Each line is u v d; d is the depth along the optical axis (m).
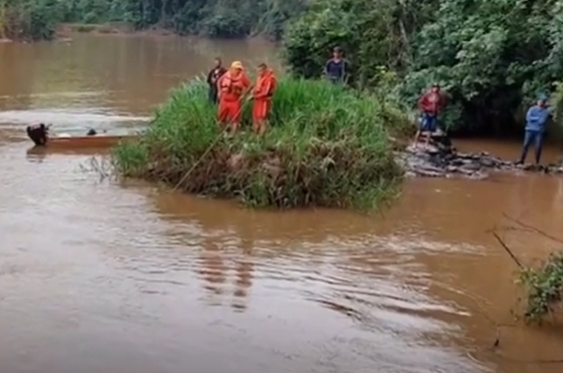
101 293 9.53
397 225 13.09
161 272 10.36
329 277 10.48
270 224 12.87
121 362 7.80
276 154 14.05
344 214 13.59
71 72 37.50
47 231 11.91
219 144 14.47
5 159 16.84
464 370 7.99
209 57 51.56
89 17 79.88
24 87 30.52
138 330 8.54
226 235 12.16
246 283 10.12
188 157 14.68
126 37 74.00
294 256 11.30
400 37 23.91
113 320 8.76
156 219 12.82
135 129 20.62
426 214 13.77
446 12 22.56
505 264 11.29
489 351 8.46
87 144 18.38
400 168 15.73
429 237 12.47
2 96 27.64
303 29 25.52
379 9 24.42
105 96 28.88
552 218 13.85
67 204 13.46
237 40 73.88
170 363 7.83
